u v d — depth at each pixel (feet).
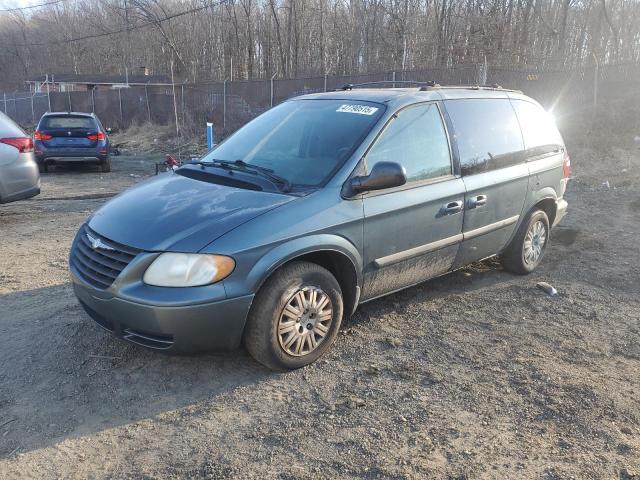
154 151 67.97
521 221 18.02
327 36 129.39
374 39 115.24
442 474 9.29
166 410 11.10
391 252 13.78
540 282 18.06
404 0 101.86
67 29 207.10
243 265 11.16
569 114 48.62
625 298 17.12
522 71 49.19
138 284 11.09
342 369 12.63
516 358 13.26
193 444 10.07
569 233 24.02
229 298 11.07
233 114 71.46
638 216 26.81
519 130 17.92
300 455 9.75
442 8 101.86
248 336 11.77
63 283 17.79
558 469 9.45
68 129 45.65
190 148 66.39
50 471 9.39
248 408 11.14
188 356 12.21
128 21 154.10
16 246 22.17
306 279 12.11
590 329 14.97
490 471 9.37
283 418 10.82
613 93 50.96
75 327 14.46
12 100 122.83
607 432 10.47
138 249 11.23
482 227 16.30
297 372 12.46
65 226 25.71
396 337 14.19
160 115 87.51
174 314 10.81
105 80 153.28
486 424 10.69
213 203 12.22
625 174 36.27
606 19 80.23
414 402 11.37
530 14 96.48
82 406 11.21
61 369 12.53
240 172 13.71
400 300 16.52
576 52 90.84
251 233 11.32
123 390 11.75
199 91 77.56
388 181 12.28
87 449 9.95
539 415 11.00
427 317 15.46
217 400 11.41
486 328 14.89
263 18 142.92
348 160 13.10
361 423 10.67
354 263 12.94
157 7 149.69
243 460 9.62
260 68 146.51
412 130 14.46
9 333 14.21
